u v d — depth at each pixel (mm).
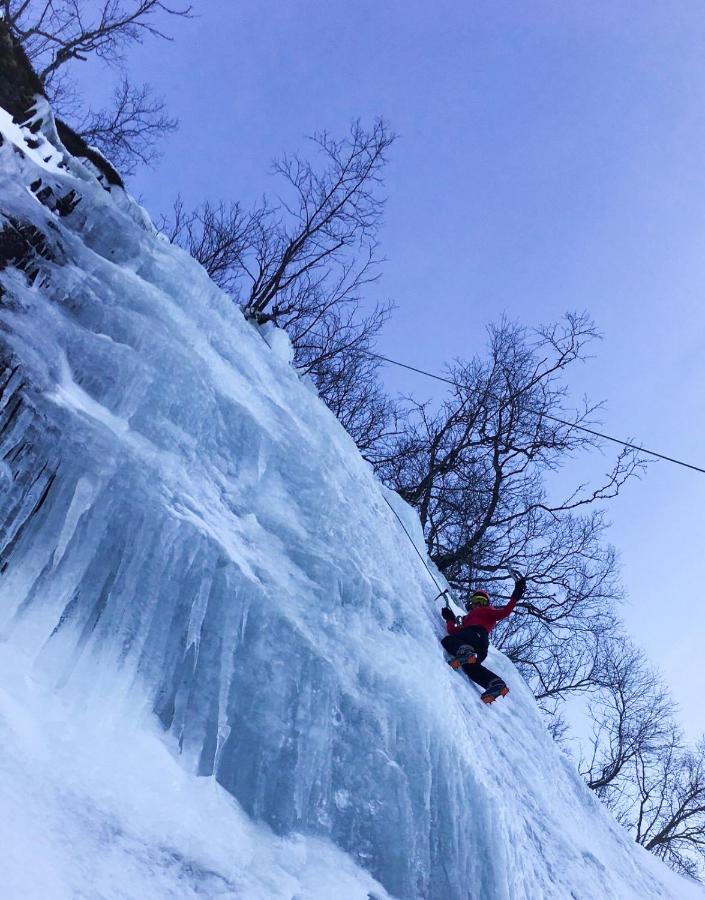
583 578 17031
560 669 18328
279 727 5211
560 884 7148
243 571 5418
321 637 5797
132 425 5637
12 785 3643
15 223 5652
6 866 3289
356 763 5516
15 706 4012
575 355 16938
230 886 4180
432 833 5699
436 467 16047
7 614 4410
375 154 14891
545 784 8484
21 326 5195
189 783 4629
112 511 4988
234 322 7652
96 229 6727
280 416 7105
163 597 5027
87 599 4762
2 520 4559
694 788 19500
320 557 6281
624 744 19953
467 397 16766
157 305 6430
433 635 7449
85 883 3545
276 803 5008
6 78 6961
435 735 6012
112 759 4254
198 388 6148
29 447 4809
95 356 5609
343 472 7500
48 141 7086
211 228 15758
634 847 10172
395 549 7762
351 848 5238
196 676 5023
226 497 5953
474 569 15789
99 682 4570
